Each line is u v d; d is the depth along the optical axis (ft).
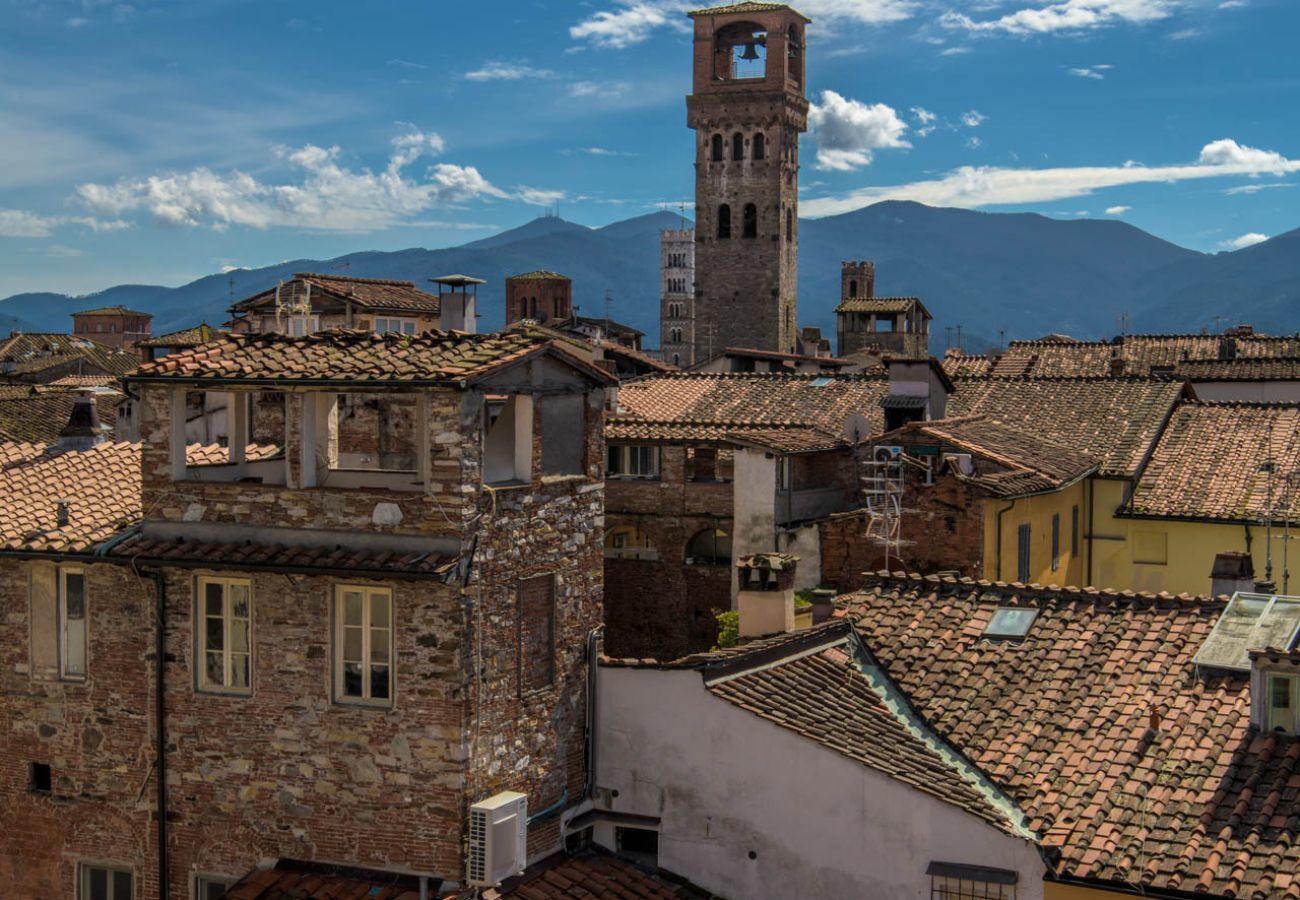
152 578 90.07
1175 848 76.89
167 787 90.27
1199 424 186.19
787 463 155.53
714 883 87.97
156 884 90.89
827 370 352.69
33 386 282.77
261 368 88.02
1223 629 92.43
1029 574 149.69
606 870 88.63
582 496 93.97
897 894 82.38
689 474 160.56
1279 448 178.19
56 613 93.30
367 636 85.81
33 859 94.27
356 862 85.66
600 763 92.17
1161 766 82.69
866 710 91.45
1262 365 258.98
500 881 84.33
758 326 555.28
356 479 90.63
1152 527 171.73
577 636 92.94
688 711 89.30
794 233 572.10
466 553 83.46
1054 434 182.50
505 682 86.99
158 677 90.07
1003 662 94.89
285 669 87.15
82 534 92.79
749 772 87.10
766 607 101.76
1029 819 81.30
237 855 88.63
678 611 158.71
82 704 92.79
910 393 172.14
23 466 103.04
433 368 84.48
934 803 81.35
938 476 137.80
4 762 94.84
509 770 87.20
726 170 556.51
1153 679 90.07
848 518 142.31
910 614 101.50
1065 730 87.61
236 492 88.43
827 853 84.53
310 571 84.43
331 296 202.69
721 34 561.43
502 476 90.12
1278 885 73.20
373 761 85.20
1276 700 83.41
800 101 565.94
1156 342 294.87
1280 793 78.79
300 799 86.99
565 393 92.22
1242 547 166.50
